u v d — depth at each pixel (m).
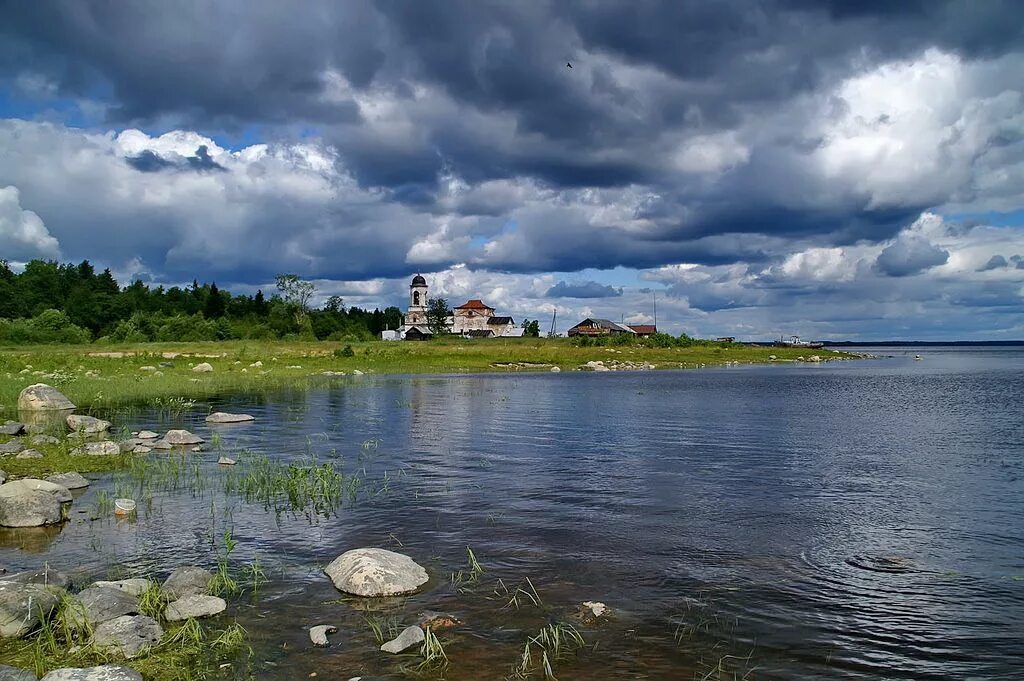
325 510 12.80
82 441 19.23
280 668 6.82
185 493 13.98
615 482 15.31
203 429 23.36
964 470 16.69
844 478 15.81
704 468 16.92
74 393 33.09
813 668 6.93
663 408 31.20
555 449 19.67
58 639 7.45
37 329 92.12
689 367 79.12
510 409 30.41
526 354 83.25
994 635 7.70
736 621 8.02
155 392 35.56
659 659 7.08
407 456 18.52
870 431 23.62
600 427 24.36
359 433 22.72
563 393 39.31
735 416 27.97
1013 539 11.17
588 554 10.37
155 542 10.84
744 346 126.00
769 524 12.00
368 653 7.14
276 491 14.24
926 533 11.51
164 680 6.58
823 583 9.23
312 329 131.38
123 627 7.35
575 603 8.51
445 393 38.72
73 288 141.75
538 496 13.99
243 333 117.38
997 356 157.38
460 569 9.71
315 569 9.69
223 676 6.67
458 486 14.88
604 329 156.12
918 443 20.91
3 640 7.38
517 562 10.00
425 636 7.40
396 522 12.06
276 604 8.44
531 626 7.84
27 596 7.75
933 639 7.59
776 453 19.03
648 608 8.38
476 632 7.68
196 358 61.59
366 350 75.38
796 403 33.94
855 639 7.59
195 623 7.61
